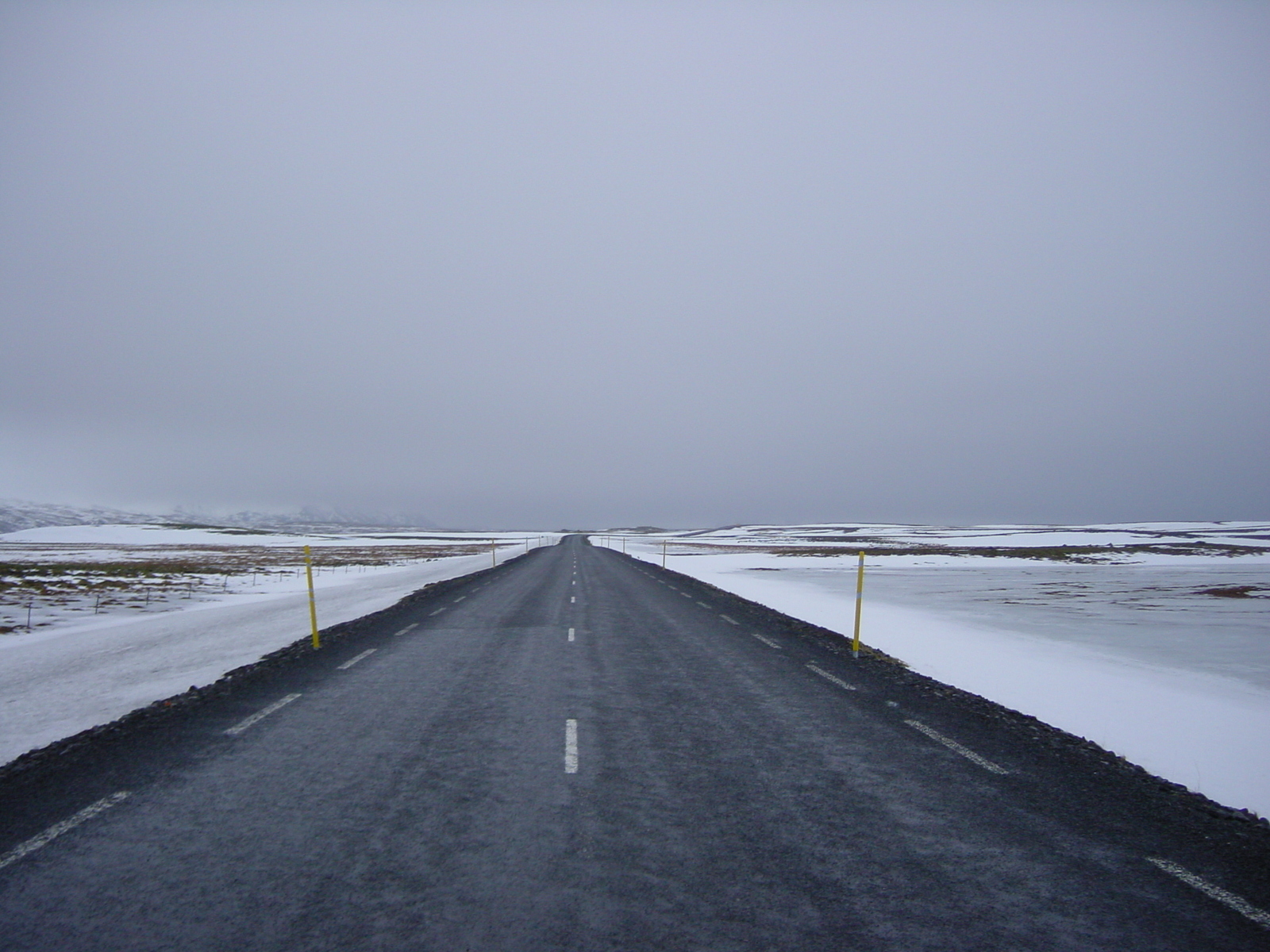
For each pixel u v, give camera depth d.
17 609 20.98
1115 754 7.31
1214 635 16.48
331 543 132.75
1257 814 5.75
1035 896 4.21
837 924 3.86
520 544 115.81
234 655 12.89
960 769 6.62
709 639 14.80
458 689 9.91
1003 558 59.53
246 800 5.63
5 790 5.85
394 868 4.47
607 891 4.20
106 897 4.09
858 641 13.41
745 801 5.70
